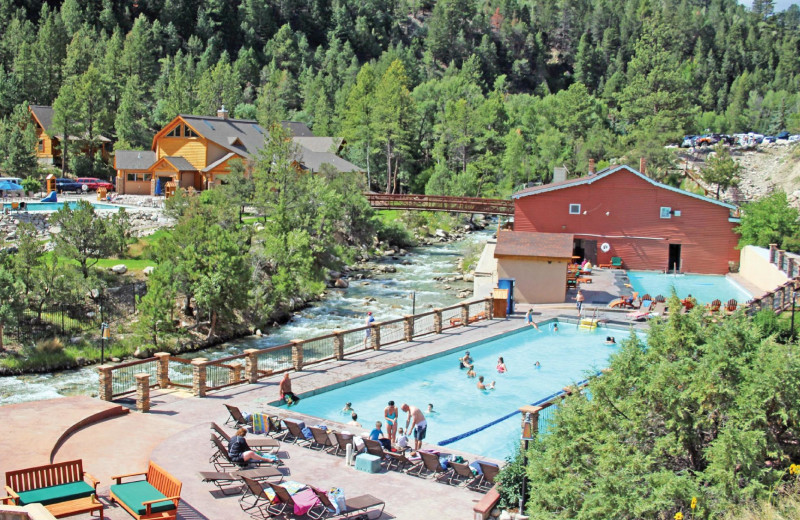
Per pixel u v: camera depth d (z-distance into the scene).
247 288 41.28
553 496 14.81
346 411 24.89
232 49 185.38
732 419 14.84
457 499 17.48
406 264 67.44
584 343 36.31
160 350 38.44
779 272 43.81
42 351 36.16
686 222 57.59
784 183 88.81
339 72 170.12
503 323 39.34
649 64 125.06
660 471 14.57
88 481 15.80
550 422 17.17
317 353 37.62
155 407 23.83
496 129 118.44
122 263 47.41
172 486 15.23
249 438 20.97
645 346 17.25
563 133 119.25
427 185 100.50
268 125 94.31
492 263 52.34
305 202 63.31
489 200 75.44
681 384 15.59
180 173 83.56
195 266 40.34
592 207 58.69
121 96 113.38
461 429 23.81
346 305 50.44
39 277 38.00
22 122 97.06
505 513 15.84
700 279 55.16
